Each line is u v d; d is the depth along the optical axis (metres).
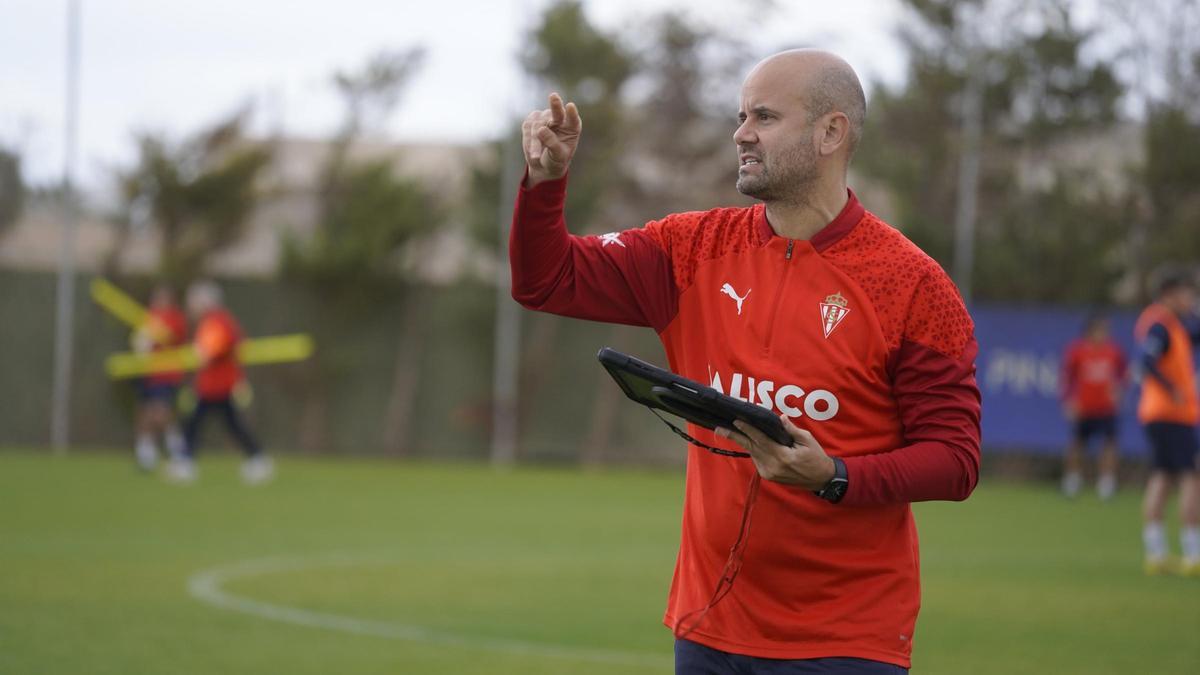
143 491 26.34
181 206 38.53
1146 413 18.39
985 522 24.83
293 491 27.39
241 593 15.10
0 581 15.50
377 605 14.56
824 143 5.61
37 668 10.96
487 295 37.38
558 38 38.22
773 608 5.65
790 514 5.57
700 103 39.50
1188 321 19.14
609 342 37.44
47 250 38.31
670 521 23.66
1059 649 12.63
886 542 5.62
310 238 38.00
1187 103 34.97
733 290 5.75
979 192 35.94
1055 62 35.38
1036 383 32.78
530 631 13.16
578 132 5.67
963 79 35.91
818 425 5.55
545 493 28.67
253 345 37.44
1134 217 35.25
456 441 37.78
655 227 6.09
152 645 12.05
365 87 39.47
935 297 5.50
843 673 5.52
